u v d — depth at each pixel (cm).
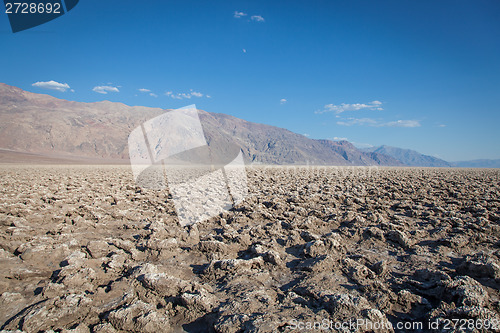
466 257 606
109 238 689
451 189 1575
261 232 747
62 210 951
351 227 794
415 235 734
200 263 581
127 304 402
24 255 559
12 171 3009
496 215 918
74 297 403
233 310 389
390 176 2588
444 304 403
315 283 477
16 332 341
